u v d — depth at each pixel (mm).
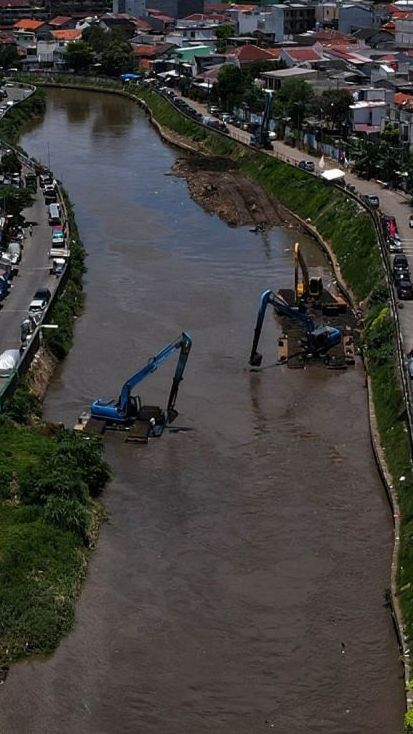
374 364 64438
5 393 56719
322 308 75312
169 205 108375
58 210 98562
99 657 39906
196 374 65562
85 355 68312
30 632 40312
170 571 45438
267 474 53469
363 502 50688
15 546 44188
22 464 50750
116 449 56125
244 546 47219
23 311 71312
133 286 82062
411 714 35531
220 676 39094
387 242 82750
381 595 43469
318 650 40375
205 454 55531
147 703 37750
